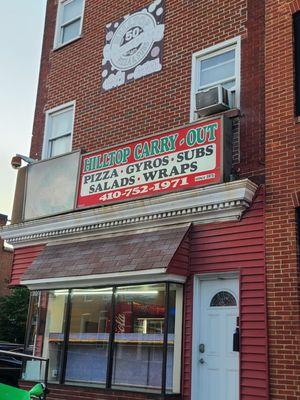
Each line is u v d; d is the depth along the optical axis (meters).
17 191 12.93
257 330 8.17
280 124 8.74
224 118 9.21
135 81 11.66
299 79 8.86
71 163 11.78
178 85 10.78
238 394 8.23
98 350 10.10
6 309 24.12
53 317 11.18
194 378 8.84
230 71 10.12
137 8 12.13
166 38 11.30
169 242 9.32
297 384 7.54
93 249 10.64
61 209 11.64
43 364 9.73
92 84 12.66
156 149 10.09
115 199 10.56
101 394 9.62
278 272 8.16
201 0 10.87
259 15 9.80
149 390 9.10
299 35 9.03
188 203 9.27
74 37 13.83
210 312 9.06
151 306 9.46
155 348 9.21
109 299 10.19
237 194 8.61
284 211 8.34
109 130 11.89
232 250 8.82
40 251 12.21
